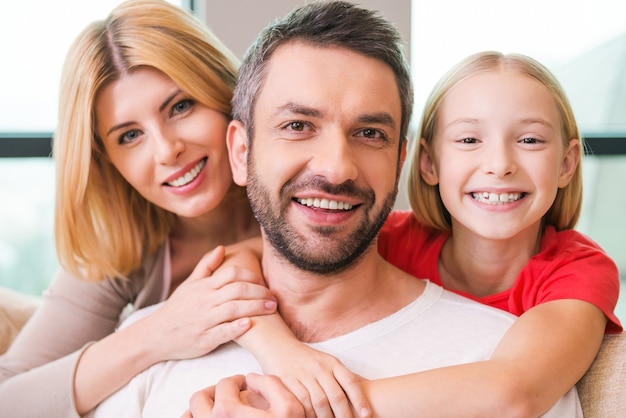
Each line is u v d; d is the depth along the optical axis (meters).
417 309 1.30
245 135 1.31
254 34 2.19
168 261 1.73
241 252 1.43
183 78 1.49
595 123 3.11
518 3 2.80
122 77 1.49
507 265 1.51
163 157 1.49
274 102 1.18
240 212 1.73
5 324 1.88
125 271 1.71
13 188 2.85
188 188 1.54
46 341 1.66
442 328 1.27
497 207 1.39
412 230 1.66
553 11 2.87
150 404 1.29
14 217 2.92
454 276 1.59
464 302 1.33
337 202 1.17
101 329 1.73
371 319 1.30
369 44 1.18
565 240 1.51
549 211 1.57
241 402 1.12
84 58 1.51
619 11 2.99
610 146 3.01
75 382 1.37
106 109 1.52
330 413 1.09
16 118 2.81
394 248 1.65
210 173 1.56
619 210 3.08
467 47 2.72
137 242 1.70
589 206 3.08
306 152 1.17
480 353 1.23
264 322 1.25
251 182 1.25
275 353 1.18
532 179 1.37
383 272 1.34
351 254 1.22
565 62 2.99
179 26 1.53
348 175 1.14
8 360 1.62
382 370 1.22
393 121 1.21
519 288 1.47
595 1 2.95
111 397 1.36
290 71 1.18
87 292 1.71
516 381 1.11
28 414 1.38
